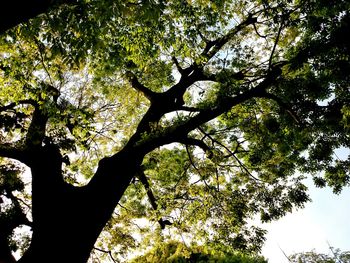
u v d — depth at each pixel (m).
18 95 8.13
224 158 12.07
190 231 12.77
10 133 8.06
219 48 11.22
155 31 7.86
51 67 8.20
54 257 6.19
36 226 6.82
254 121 11.73
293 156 12.17
